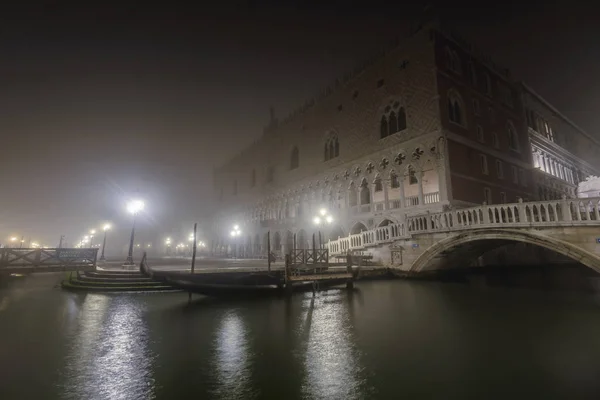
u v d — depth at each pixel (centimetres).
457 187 2544
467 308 1159
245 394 496
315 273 1652
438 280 2058
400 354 676
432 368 598
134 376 566
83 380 547
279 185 4725
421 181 2681
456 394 494
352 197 3484
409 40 3012
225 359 650
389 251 2192
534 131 3834
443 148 2545
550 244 1434
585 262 1323
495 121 3272
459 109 2900
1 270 1617
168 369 598
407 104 2916
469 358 649
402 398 481
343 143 3609
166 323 941
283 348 719
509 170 3256
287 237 4256
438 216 1931
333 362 632
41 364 620
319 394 496
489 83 3369
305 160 4247
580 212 1462
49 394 493
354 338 793
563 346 720
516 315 1038
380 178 3064
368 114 3341
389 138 3041
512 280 2111
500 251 2877
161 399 480
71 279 1811
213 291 1371
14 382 537
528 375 565
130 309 1140
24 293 1504
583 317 1002
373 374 573
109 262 2973
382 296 1448
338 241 2705
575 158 4762
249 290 1463
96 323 934
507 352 683
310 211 3962
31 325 909
